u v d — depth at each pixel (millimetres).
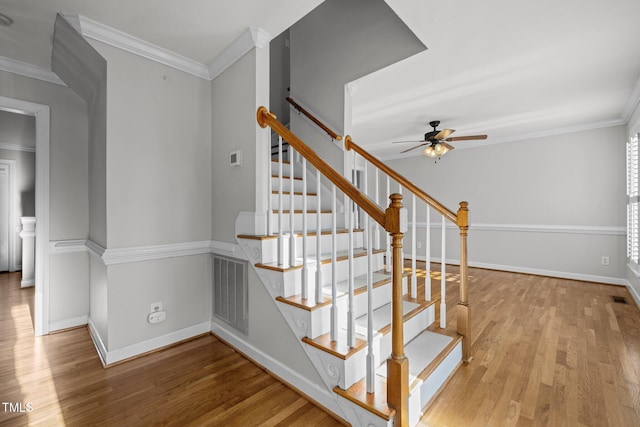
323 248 2338
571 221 4578
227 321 2322
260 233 2047
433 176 6066
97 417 1486
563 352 2209
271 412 1533
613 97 3363
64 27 1901
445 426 1449
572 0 1798
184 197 2371
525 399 1659
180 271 2355
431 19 1966
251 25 1963
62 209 2600
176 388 1734
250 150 2096
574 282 4379
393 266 1309
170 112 2289
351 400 1383
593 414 1539
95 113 2369
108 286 1991
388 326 1780
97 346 2219
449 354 1859
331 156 2904
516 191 5090
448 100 3422
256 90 2053
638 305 3273
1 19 1844
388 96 3297
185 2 1722
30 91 2449
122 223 2049
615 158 4230
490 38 2178
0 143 4836
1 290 3922
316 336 1643
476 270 5246
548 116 4059
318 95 3064
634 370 1959
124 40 2018
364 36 2693
